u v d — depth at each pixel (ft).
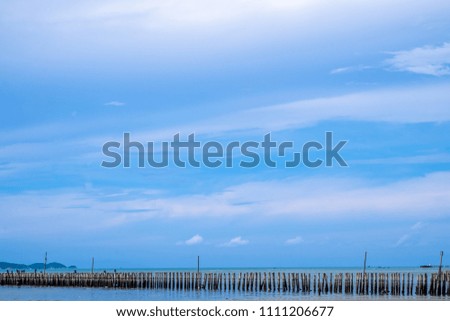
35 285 274.57
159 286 238.48
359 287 198.80
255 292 217.36
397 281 193.57
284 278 212.84
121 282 247.50
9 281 280.51
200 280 230.27
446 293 182.80
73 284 261.85
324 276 205.26
